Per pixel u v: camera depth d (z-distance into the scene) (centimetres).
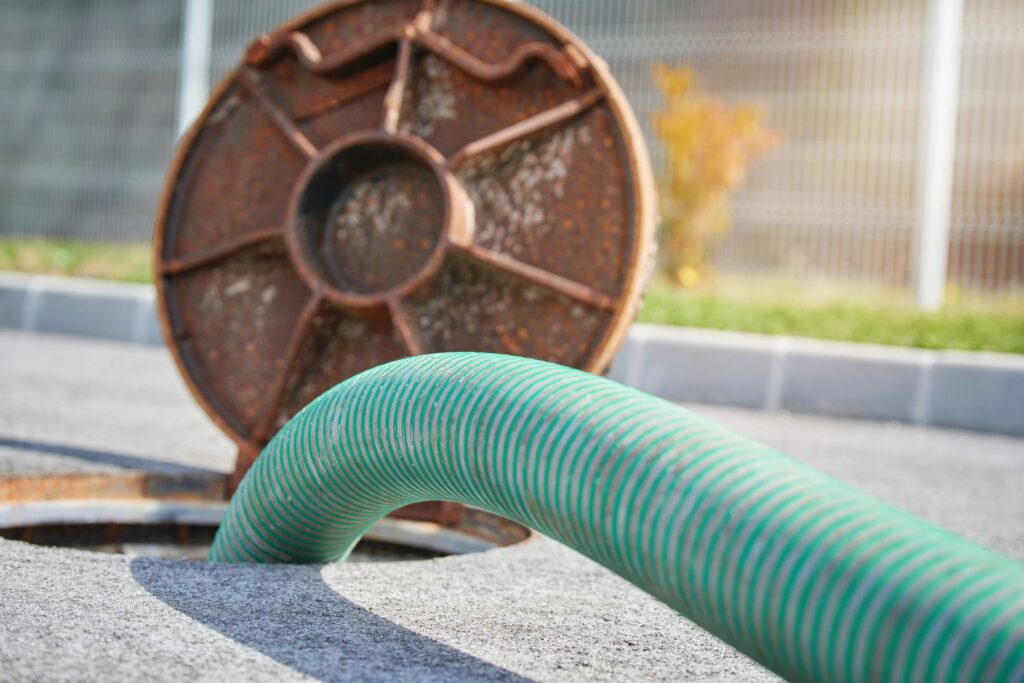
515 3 225
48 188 627
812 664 127
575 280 219
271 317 234
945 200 458
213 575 183
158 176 600
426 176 227
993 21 462
